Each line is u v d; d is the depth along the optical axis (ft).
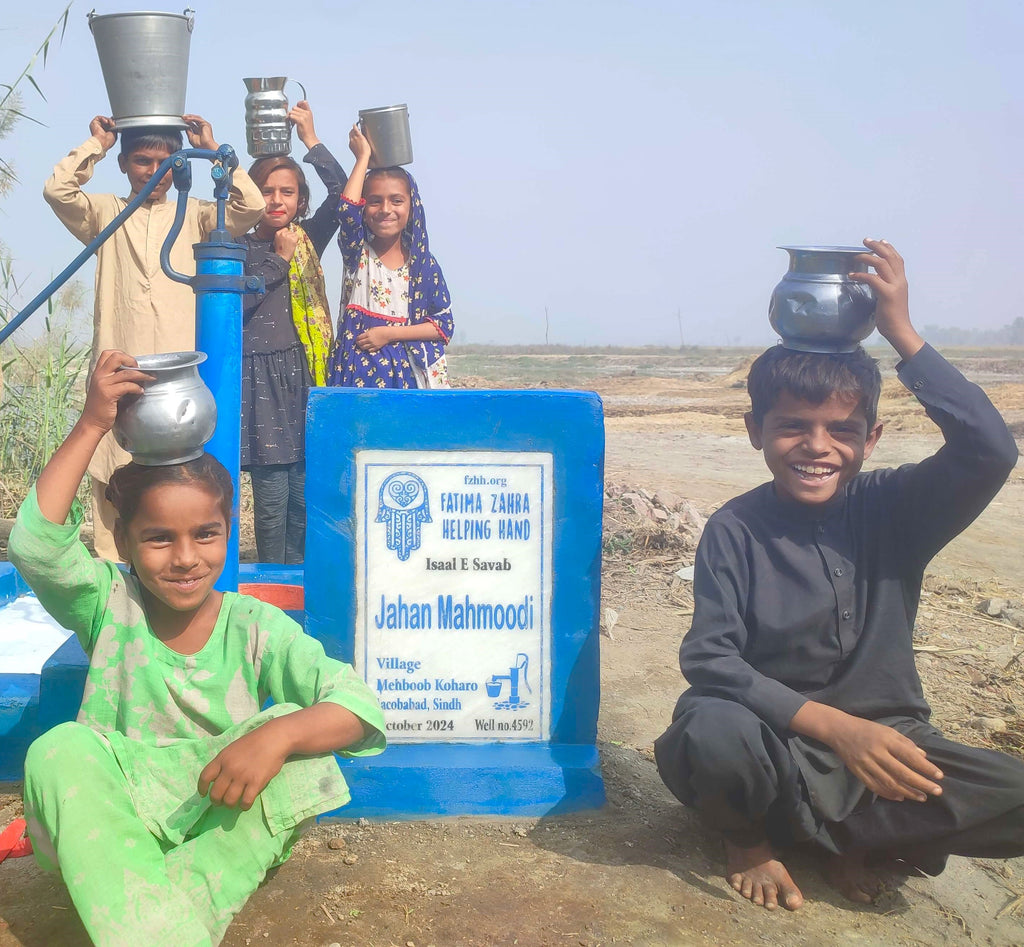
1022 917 10.17
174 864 8.27
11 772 11.55
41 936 8.98
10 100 23.45
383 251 17.40
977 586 21.42
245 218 16.33
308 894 9.73
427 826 11.16
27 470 25.90
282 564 16.31
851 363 10.32
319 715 8.37
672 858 10.61
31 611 15.69
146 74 13.01
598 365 128.98
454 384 72.69
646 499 25.79
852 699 10.44
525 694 11.89
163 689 9.04
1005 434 9.87
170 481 8.70
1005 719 14.57
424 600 11.78
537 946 9.08
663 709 14.56
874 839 10.02
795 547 10.59
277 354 17.33
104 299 16.61
